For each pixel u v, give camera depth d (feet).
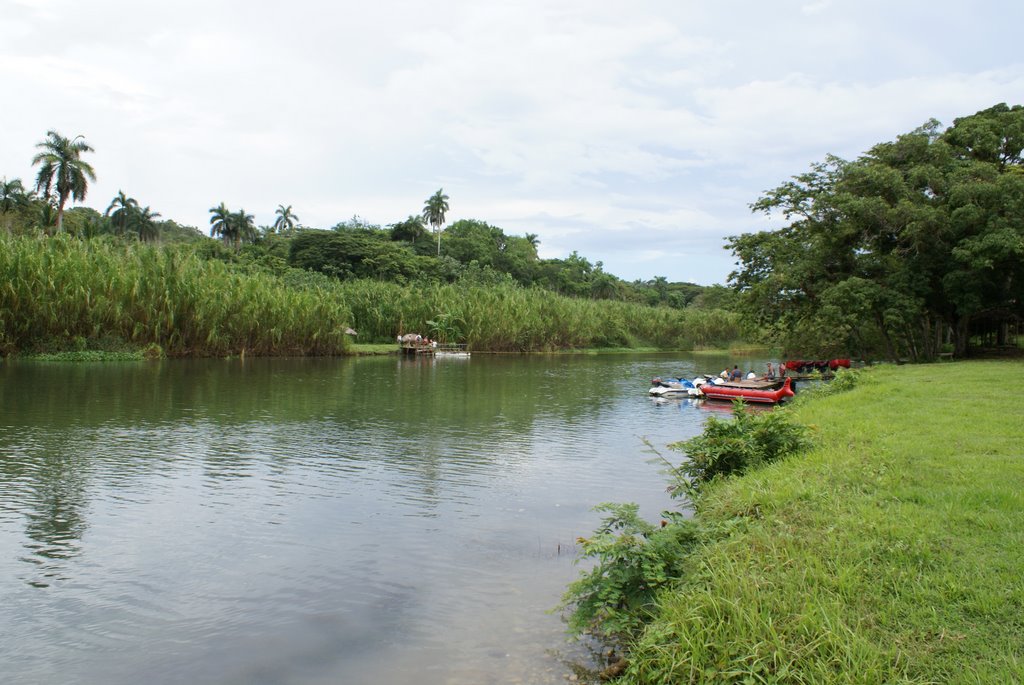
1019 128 105.40
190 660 21.91
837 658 15.70
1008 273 99.96
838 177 115.34
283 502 40.63
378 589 27.55
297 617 25.00
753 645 16.70
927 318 113.39
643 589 22.48
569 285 394.93
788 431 38.99
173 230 426.92
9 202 209.87
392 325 221.46
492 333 223.30
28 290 127.03
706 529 25.04
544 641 22.77
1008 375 69.77
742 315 130.00
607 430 68.59
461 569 29.76
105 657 22.17
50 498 40.63
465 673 20.72
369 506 39.88
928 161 107.86
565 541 33.53
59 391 87.45
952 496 25.29
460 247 385.91
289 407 80.53
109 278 138.51
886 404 51.67
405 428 67.82
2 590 27.55
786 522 24.45
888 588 18.69
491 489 44.01
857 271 114.52
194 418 70.74
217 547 32.71
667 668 17.29
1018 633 15.98
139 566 30.22
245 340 160.66
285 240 354.54
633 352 262.06
